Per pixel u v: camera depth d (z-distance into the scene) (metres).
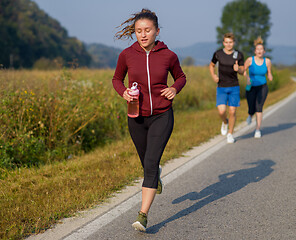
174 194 6.09
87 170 6.98
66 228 4.59
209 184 6.62
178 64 4.64
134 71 4.44
